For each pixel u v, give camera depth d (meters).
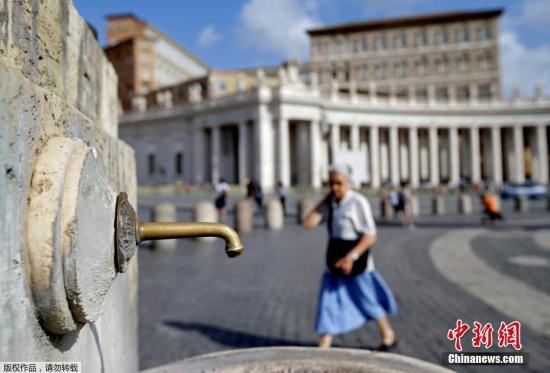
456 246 12.60
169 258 11.03
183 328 5.73
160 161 61.38
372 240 4.23
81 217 1.27
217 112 53.88
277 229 17.62
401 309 6.41
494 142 61.00
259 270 9.39
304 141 52.66
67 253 1.21
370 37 83.50
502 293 7.17
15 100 1.10
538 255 10.83
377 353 2.16
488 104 60.62
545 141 60.56
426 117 60.09
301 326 5.75
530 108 60.16
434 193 48.81
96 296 1.39
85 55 2.20
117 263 1.55
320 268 9.52
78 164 1.30
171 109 59.25
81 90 2.12
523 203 26.64
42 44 1.57
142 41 70.12
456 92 80.00
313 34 85.69
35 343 1.18
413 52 81.81
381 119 58.38
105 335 1.97
